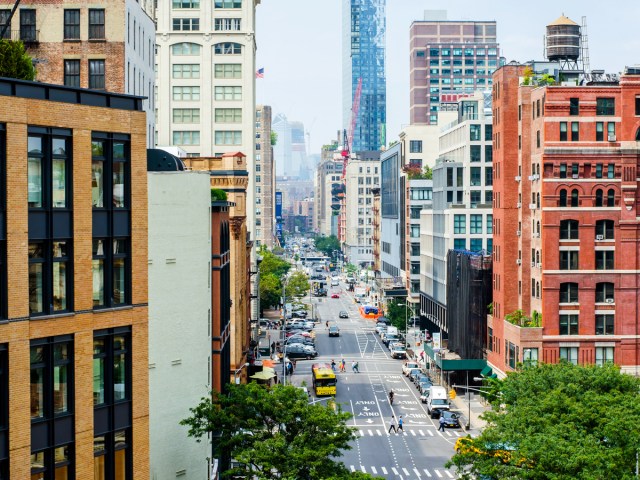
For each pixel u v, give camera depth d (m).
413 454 108.38
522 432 68.38
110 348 46.34
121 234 47.25
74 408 43.97
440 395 131.25
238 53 192.12
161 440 66.56
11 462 40.94
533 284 134.38
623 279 128.62
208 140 191.50
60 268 43.94
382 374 167.50
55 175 43.72
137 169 48.00
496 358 144.00
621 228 128.62
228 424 63.06
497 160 146.50
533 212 134.00
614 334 129.00
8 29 100.62
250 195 191.50
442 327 198.75
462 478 69.44
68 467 44.00
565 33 144.38
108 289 46.44
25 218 41.69
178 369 67.88
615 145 127.94
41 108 42.50
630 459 64.19
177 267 67.69
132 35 105.25
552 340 128.38
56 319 43.22
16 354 41.22
